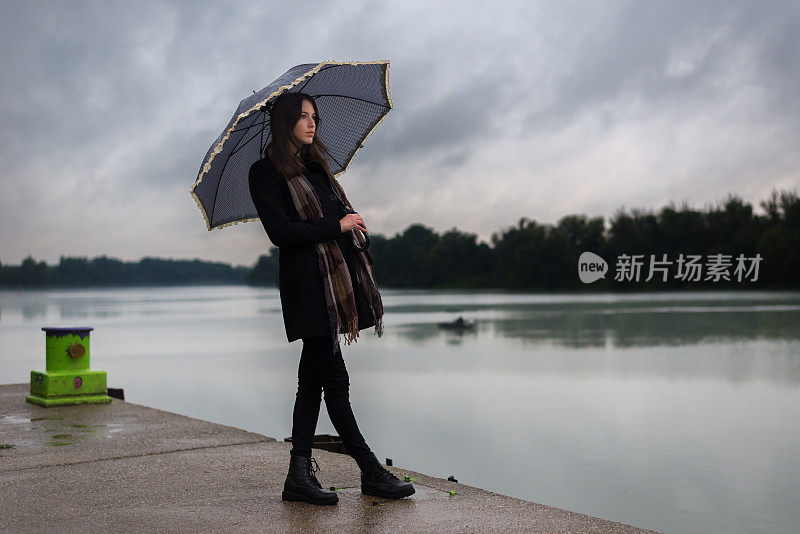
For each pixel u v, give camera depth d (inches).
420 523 110.3
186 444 180.5
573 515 115.2
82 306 3599.9
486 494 128.8
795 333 1256.8
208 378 803.4
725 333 1277.1
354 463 155.4
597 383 750.5
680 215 3440.0
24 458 165.2
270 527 108.8
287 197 116.8
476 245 5585.6
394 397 661.3
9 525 112.9
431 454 430.3
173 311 2920.8
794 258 2992.1
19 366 900.6
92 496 130.7
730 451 442.0
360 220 117.2
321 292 114.3
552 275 4630.9
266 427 498.3
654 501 338.0
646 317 1755.7
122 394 282.0
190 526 110.4
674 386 726.5
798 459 420.8
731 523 302.4
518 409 591.8
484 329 1513.3
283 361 993.5
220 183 132.3
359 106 132.6
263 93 110.8
